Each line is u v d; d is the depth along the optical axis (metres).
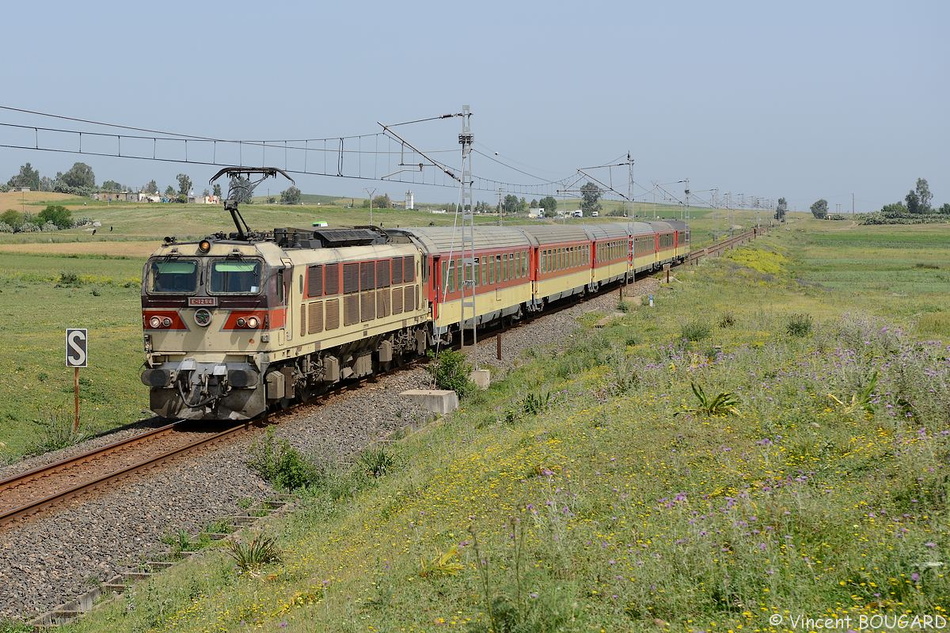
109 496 17.69
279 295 23.89
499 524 13.22
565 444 17.11
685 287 66.38
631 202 69.38
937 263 102.56
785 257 117.56
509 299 44.16
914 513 10.73
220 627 11.80
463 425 25.03
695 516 11.34
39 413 30.11
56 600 13.84
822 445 13.66
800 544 10.26
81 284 78.00
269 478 20.05
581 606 9.44
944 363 16.81
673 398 19.20
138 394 34.22
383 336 32.09
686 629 8.72
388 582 11.55
